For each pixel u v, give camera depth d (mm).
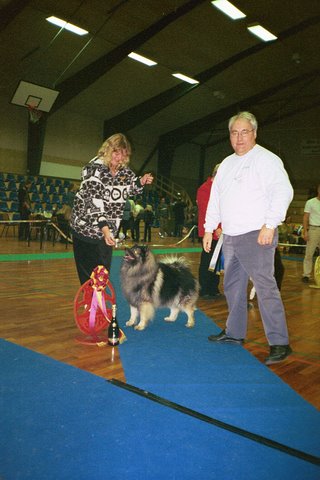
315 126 22547
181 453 1870
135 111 19547
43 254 9750
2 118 16219
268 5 13961
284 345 3215
